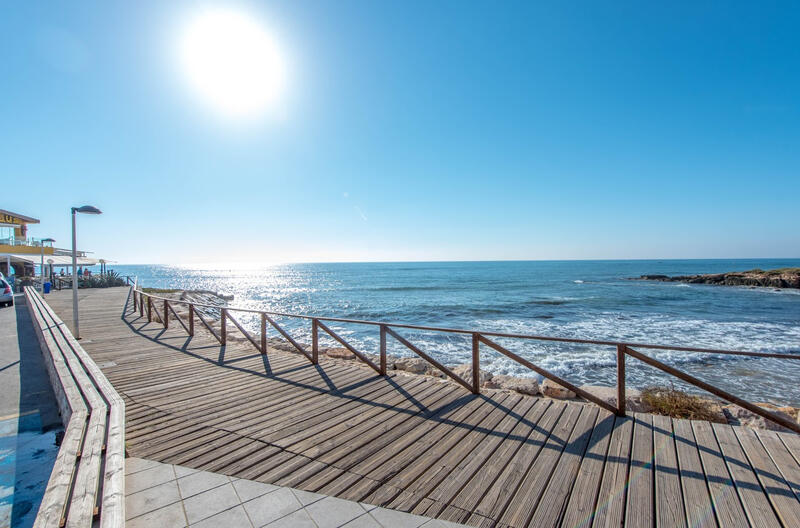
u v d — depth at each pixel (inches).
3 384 240.8
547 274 3553.2
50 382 243.9
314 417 177.0
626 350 169.3
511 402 190.7
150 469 130.3
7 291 648.4
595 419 168.7
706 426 159.9
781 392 370.0
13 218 1266.0
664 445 144.6
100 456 123.4
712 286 2036.2
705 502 110.8
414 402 194.1
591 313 968.3
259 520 103.3
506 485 120.4
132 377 245.1
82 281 1266.0
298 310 1106.1
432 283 2369.6
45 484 133.1
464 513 106.9
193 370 261.6
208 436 157.3
